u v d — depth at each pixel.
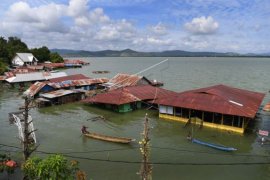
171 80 117.06
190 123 50.22
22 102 71.75
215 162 34.72
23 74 103.12
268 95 76.19
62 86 82.06
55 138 43.62
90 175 31.34
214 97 49.69
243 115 43.28
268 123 50.16
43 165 18.97
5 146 39.75
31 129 41.81
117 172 32.09
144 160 17.92
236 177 30.92
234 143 41.03
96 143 41.28
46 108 64.44
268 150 38.38
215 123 47.69
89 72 162.75
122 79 88.75
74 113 59.69
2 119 54.38
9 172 29.78
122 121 53.19
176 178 30.73
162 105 54.12
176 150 38.53
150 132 46.28
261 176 31.16
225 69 182.75
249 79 120.19
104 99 61.72
